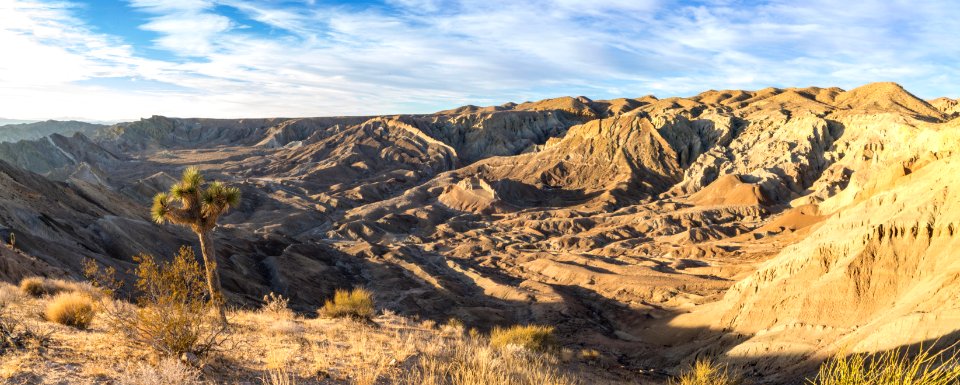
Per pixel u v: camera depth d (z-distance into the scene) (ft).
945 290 120.47
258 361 30.89
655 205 622.54
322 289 285.84
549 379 37.65
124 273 164.55
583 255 418.72
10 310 39.50
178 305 28.99
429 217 614.75
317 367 30.53
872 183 407.44
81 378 23.26
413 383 29.73
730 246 420.36
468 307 287.89
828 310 151.64
